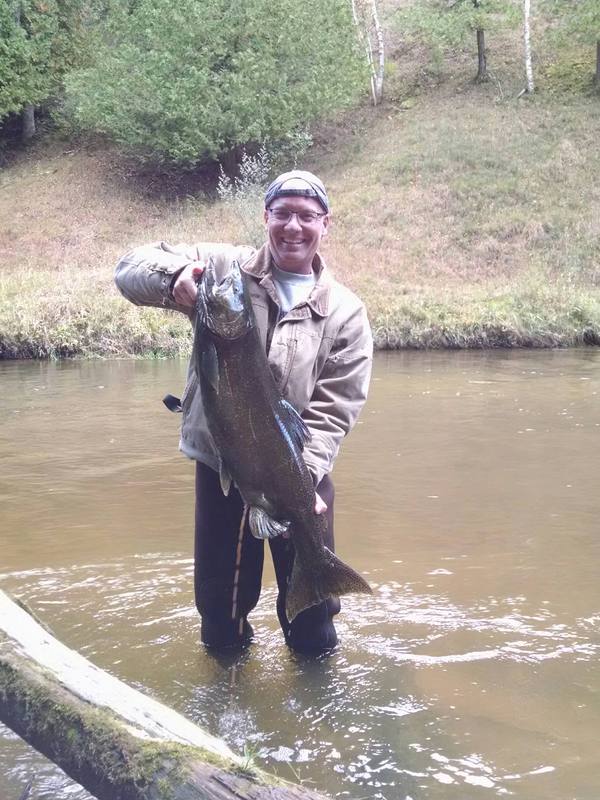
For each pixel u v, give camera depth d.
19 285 20.09
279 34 27.48
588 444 8.12
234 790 2.18
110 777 2.36
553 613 4.26
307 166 28.58
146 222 26.86
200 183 29.06
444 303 18.98
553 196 24.72
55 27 31.91
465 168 26.44
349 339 3.59
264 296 3.48
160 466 7.39
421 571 4.87
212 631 3.85
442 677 3.59
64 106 31.94
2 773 2.84
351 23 29.59
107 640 3.97
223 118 26.80
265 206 3.51
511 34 33.50
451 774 2.86
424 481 6.84
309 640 3.79
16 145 32.06
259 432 3.07
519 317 18.02
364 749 3.02
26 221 27.11
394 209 24.92
